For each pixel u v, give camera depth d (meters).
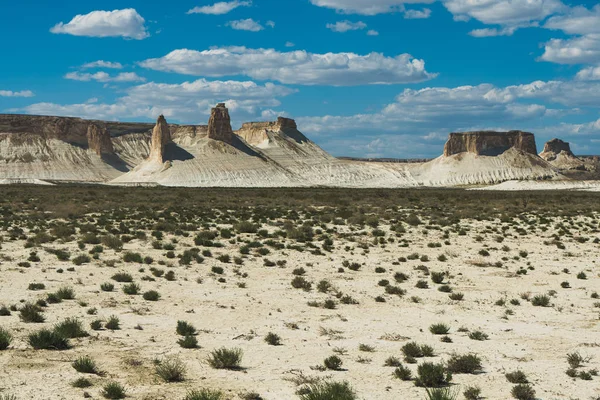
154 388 12.13
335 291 23.66
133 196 88.69
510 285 25.69
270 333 16.30
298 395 11.88
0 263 27.75
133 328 17.25
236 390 12.14
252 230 43.81
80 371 13.05
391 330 17.73
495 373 13.64
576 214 63.75
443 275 27.61
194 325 17.86
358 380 12.94
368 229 47.47
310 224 49.53
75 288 22.78
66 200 74.25
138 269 27.66
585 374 13.29
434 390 11.60
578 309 21.05
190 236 40.69
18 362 13.53
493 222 54.31
